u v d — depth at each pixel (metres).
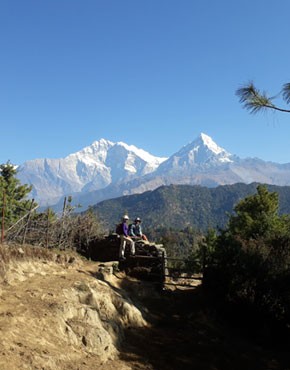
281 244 15.67
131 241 16.19
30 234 15.17
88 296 10.46
